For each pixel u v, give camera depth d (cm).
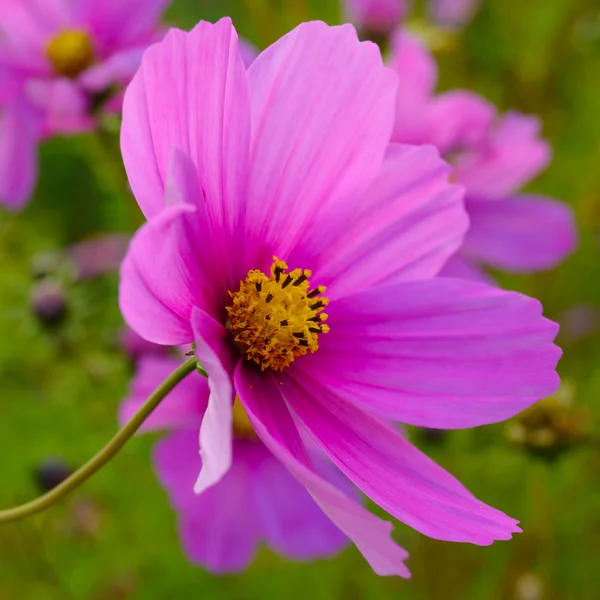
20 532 55
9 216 61
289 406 34
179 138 32
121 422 43
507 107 69
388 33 50
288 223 34
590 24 68
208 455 30
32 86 45
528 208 49
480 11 69
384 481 33
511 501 56
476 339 34
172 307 32
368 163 34
